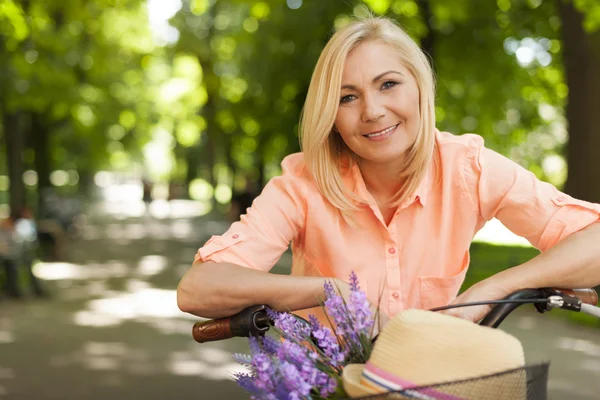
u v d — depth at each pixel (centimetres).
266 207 198
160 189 8169
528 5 1511
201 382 733
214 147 4038
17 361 832
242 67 2014
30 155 2855
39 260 2014
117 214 4684
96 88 2194
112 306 1242
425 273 203
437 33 1555
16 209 1806
